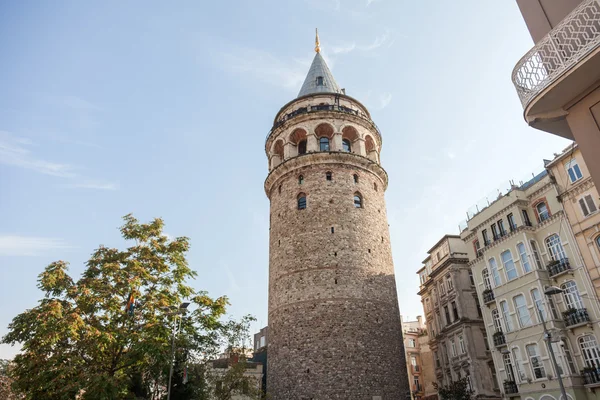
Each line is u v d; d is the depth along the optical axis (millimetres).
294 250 42906
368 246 43562
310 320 39094
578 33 12766
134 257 34312
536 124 14531
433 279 56312
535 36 15188
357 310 39625
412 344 83125
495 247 40000
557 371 25203
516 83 14719
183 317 34156
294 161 46688
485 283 42156
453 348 50094
